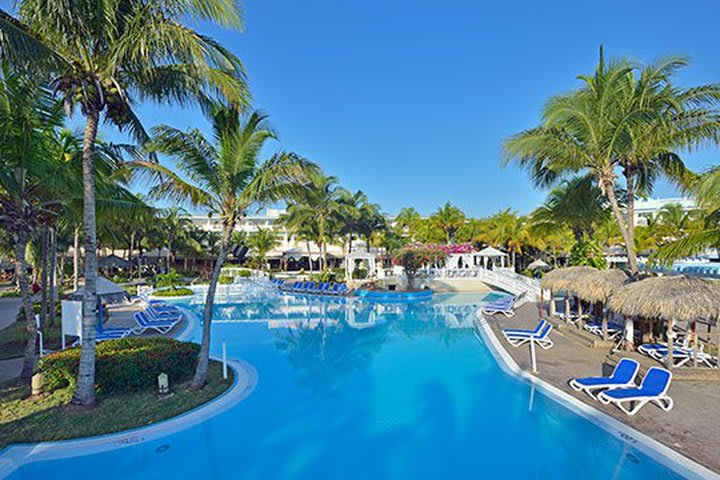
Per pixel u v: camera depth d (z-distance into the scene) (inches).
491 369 426.0
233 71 305.7
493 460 247.0
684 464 219.3
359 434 280.4
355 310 880.9
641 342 471.2
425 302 1014.4
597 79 494.6
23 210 348.2
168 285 1213.7
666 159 534.6
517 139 511.8
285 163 327.9
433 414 311.7
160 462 242.2
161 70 301.6
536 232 892.6
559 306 856.9
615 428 263.1
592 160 511.2
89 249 292.8
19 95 330.0
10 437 251.9
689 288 350.0
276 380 392.8
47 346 481.4
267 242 2034.9
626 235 509.0
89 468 235.6
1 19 234.4
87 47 279.6
